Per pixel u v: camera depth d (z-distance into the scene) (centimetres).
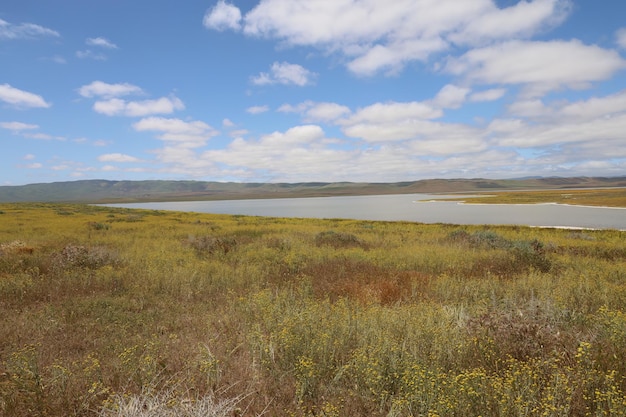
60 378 425
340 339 518
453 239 1947
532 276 979
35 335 593
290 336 495
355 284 930
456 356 472
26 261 1169
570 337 518
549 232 2653
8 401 372
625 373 389
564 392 358
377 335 518
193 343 552
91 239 1838
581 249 1644
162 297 849
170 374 451
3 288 859
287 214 7056
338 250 1520
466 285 902
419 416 342
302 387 397
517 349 483
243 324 632
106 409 359
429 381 366
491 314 584
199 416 341
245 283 988
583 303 736
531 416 334
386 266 1206
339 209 8806
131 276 1001
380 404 382
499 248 1623
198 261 1235
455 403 338
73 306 754
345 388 421
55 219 3306
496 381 366
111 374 446
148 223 2994
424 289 900
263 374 449
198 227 2683
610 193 11744
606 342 485
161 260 1191
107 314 702
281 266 1189
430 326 543
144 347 530
